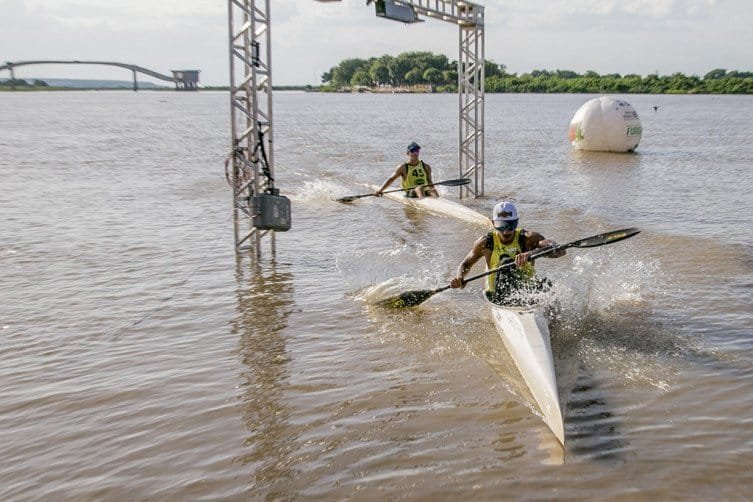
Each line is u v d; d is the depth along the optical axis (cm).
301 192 1695
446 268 995
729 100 10512
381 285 893
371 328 750
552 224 1275
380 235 1208
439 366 647
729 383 597
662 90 13550
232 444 516
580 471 472
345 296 862
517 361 636
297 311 806
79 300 845
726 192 1617
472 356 670
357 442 516
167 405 577
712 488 449
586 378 611
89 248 1094
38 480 476
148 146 2877
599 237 751
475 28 1527
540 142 3181
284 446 513
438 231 1240
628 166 2194
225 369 646
